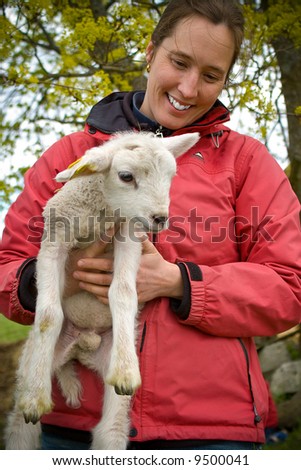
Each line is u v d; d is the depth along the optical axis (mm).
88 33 4527
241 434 2643
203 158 2959
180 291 2709
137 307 2760
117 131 3039
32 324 2953
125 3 4746
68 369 2900
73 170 2693
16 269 2832
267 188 2898
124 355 2588
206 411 2629
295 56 5109
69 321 2986
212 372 2662
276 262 2811
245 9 4492
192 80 2867
